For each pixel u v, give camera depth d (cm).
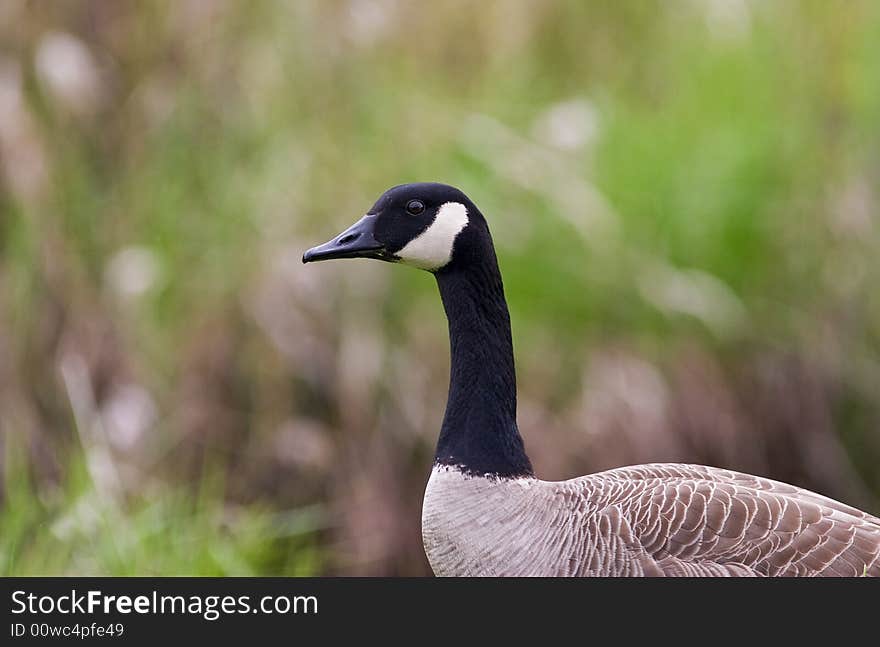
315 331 1283
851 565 744
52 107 1273
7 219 1264
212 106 1304
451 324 820
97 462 1155
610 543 746
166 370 1268
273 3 1303
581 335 1301
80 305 1262
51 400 1246
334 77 1309
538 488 783
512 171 1298
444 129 1317
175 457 1249
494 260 813
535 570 756
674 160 1307
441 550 784
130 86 1302
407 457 1276
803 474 1320
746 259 1320
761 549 746
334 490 1265
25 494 1124
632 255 1295
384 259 822
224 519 1192
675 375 1298
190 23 1289
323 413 1285
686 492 773
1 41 1276
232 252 1281
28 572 1042
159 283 1266
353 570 1248
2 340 1240
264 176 1296
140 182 1296
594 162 1312
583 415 1269
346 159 1300
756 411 1314
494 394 802
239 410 1273
